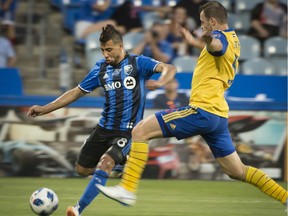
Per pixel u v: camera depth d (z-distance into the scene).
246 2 46.38
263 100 35.47
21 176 33.16
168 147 33.47
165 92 33.09
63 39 46.22
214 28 18.17
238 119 33.41
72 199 26.08
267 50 44.75
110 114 20.00
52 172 33.12
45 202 19.03
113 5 44.88
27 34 46.16
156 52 41.12
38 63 45.62
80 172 20.95
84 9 45.03
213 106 17.78
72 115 32.94
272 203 26.09
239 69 42.72
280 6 46.47
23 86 42.81
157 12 45.06
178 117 17.81
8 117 32.84
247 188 30.98
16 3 46.62
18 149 33.00
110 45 19.25
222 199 27.06
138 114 20.02
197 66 18.25
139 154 17.75
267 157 33.62
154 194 28.19
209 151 33.59
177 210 23.69
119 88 19.89
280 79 35.88
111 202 25.45
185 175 33.56
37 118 32.91
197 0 42.91
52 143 33.03
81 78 42.78
